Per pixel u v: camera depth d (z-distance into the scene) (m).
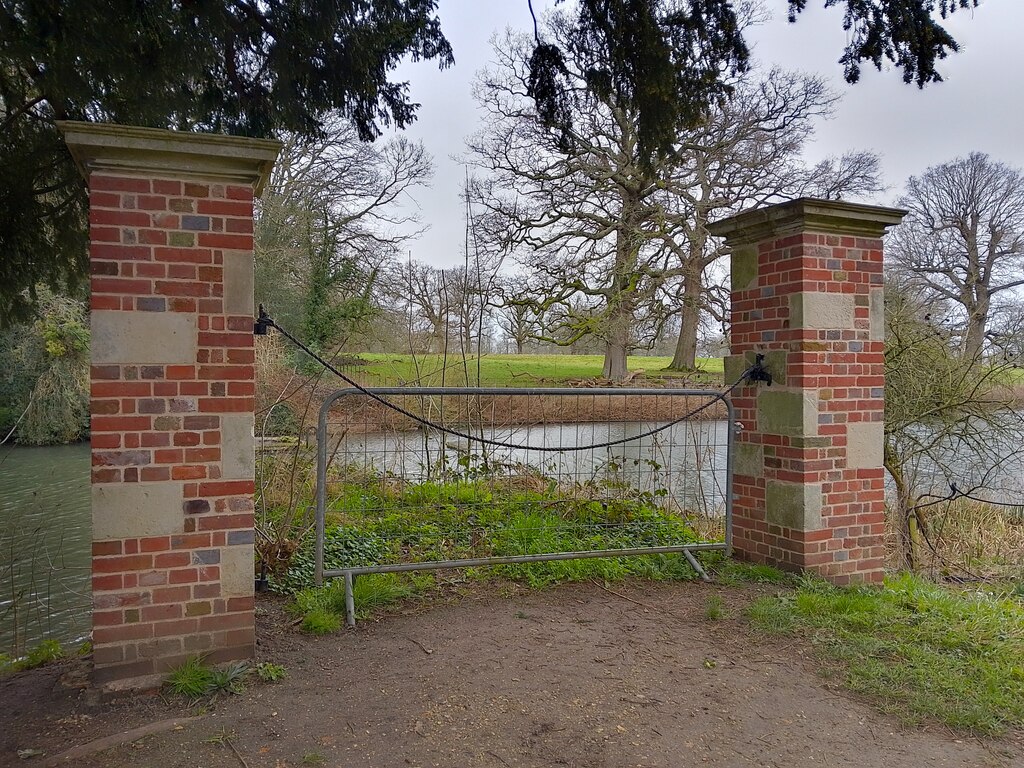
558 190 17.31
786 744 2.67
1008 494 9.05
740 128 16.33
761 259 4.98
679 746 2.64
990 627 3.86
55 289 5.71
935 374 8.00
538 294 16.16
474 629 3.87
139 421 3.02
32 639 5.49
